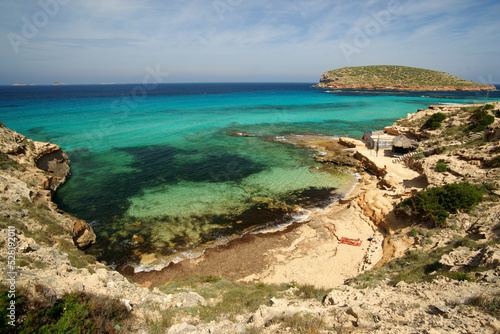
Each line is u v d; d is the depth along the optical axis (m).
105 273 11.12
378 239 17.55
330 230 19.25
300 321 7.30
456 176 21.33
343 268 15.20
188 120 61.31
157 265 16.11
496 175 18.56
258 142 43.78
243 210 22.38
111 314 7.33
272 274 15.18
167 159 35.03
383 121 62.19
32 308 6.04
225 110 76.75
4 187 16.77
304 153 38.03
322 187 27.03
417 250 14.09
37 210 16.56
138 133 48.50
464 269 10.06
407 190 22.12
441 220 15.45
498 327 5.48
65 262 11.29
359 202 22.59
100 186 26.55
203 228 19.83
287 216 21.62
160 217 21.14
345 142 41.00
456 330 5.62
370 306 7.94
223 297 11.34
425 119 38.62
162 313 8.48
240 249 17.58
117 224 20.14
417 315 6.85
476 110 32.19
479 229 13.20
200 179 28.59
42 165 26.72
